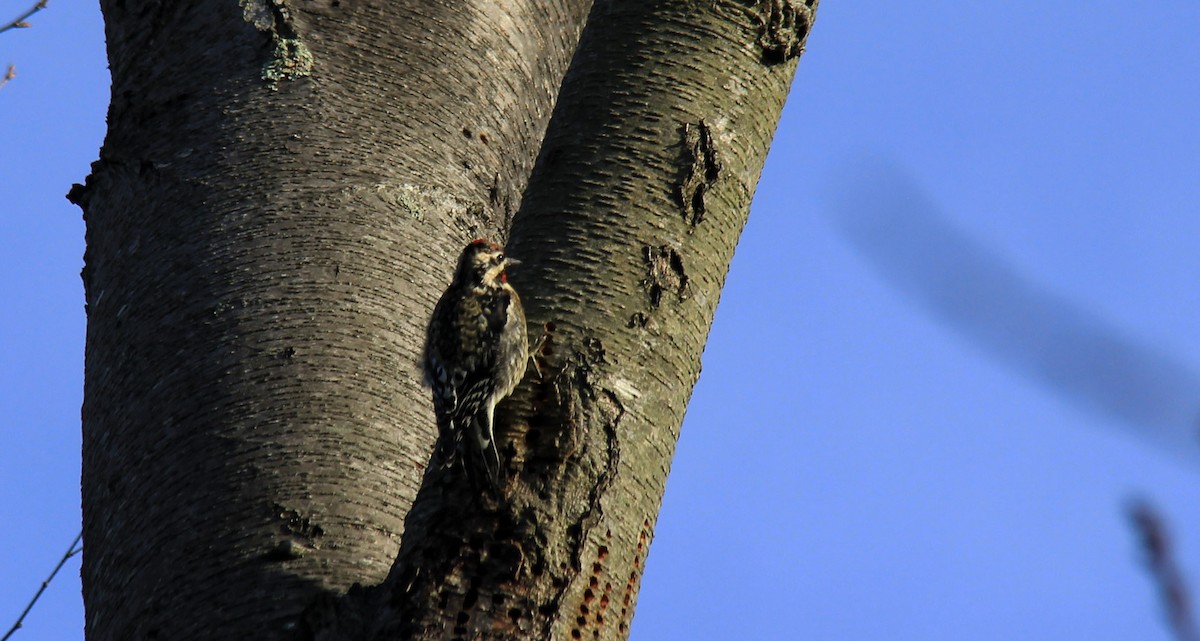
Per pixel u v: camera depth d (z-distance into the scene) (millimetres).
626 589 8609
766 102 10133
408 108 13016
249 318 11258
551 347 8977
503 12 14266
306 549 9938
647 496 8859
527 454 8688
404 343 11445
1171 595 4152
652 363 9055
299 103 12688
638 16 10227
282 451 10469
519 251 9469
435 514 8602
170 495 10375
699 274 9414
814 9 10445
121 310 11727
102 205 12742
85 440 11516
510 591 8328
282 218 11906
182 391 10914
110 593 10312
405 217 12297
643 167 9562
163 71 13102
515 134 13859
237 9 13281
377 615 8461
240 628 9500
